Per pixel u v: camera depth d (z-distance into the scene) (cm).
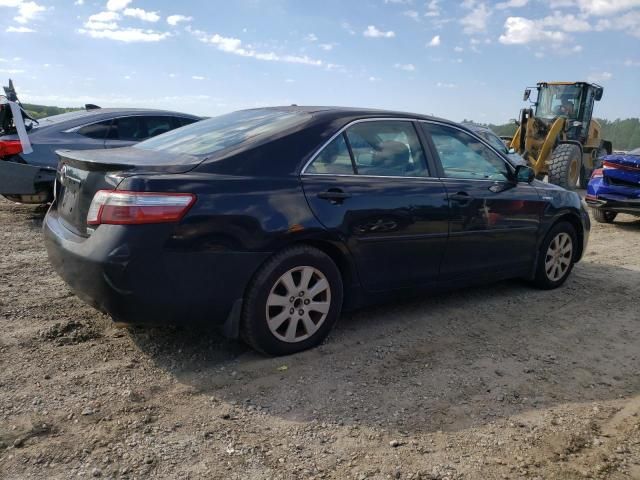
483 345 414
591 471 268
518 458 277
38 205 881
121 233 306
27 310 425
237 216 331
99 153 374
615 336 448
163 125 862
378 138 416
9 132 739
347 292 400
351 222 380
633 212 912
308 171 370
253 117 420
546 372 376
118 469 251
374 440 287
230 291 337
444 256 445
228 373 346
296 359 369
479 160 486
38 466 250
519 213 500
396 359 381
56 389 315
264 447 276
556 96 1587
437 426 303
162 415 297
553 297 539
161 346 378
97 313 427
